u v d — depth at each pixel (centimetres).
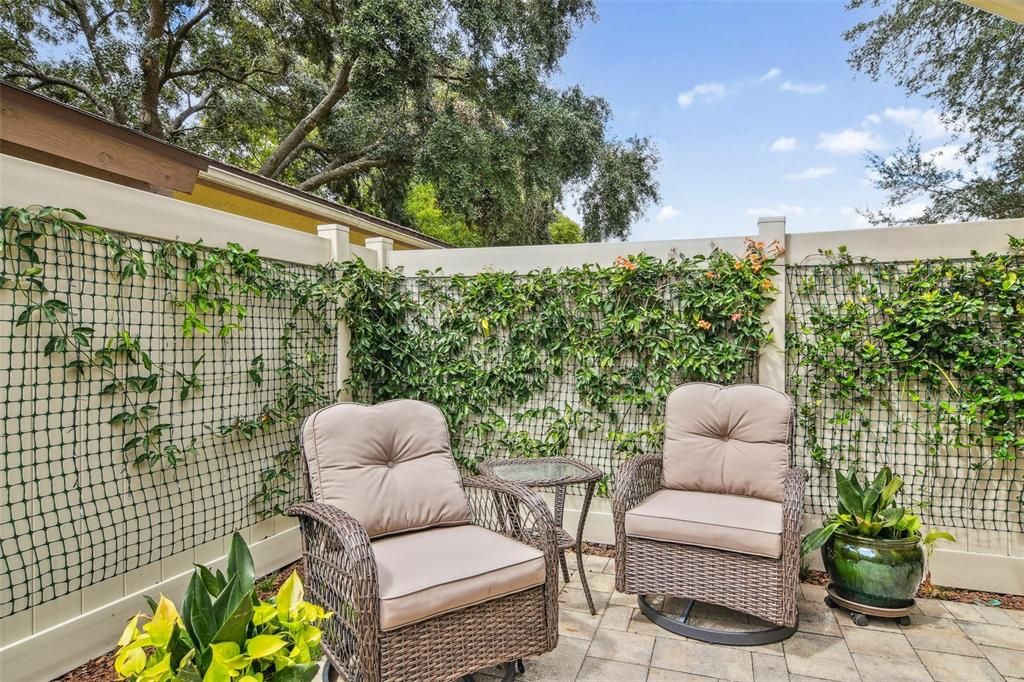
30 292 209
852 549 264
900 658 233
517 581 201
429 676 185
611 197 1136
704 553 252
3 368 202
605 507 362
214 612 141
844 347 313
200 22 1022
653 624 264
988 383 286
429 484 242
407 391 395
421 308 398
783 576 236
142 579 249
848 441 317
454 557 202
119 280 240
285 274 327
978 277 287
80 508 225
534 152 1034
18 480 205
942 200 898
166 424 257
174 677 129
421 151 987
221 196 477
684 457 296
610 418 357
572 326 362
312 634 152
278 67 1087
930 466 304
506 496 244
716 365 328
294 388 331
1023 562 289
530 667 228
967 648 241
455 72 996
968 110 855
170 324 263
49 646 211
